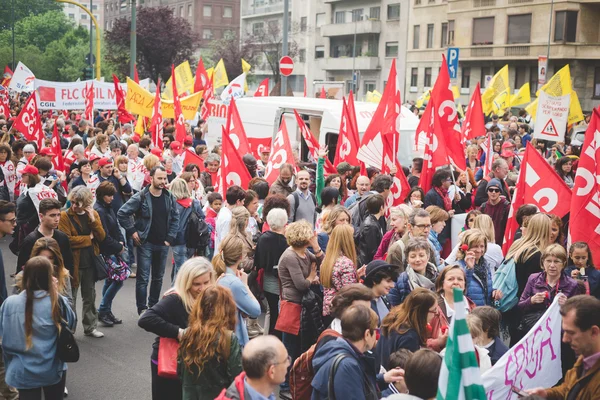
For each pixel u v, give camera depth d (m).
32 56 89.88
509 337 8.52
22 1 123.88
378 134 11.90
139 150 16.00
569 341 4.54
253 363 4.30
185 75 26.61
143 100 20.73
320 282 7.09
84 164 11.95
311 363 5.29
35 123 16.94
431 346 5.35
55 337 5.91
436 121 11.85
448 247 10.24
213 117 21.19
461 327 3.62
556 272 6.84
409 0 62.62
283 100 18.11
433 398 4.11
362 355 4.80
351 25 68.50
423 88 61.41
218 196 10.75
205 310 5.06
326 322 7.32
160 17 60.56
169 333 5.50
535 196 9.45
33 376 5.84
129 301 10.97
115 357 8.54
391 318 5.48
